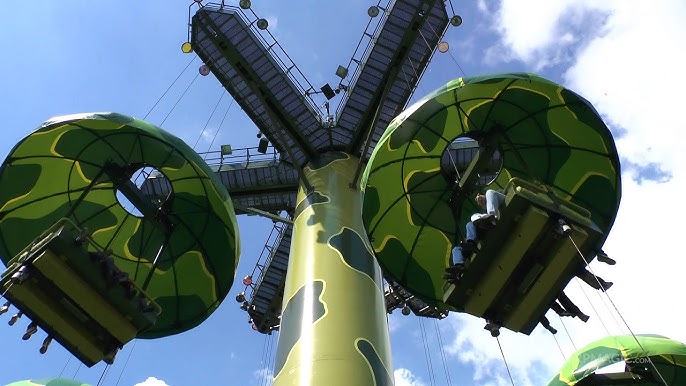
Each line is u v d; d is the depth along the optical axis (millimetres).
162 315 15617
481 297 11203
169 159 14734
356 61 21453
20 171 14328
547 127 13641
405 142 13914
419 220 14906
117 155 14742
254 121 21938
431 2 19828
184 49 20000
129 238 15883
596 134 13367
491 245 10664
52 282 11312
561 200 10875
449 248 15055
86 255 11430
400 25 20281
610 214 13539
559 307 11281
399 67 19281
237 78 21047
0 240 14430
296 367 12625
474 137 14031
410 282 15047
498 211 10539
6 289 11258
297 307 14375
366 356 12773
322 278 14938
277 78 20906
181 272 15852
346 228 16906
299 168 18750
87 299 11477
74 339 11711
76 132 14172
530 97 13164
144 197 15008
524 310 11266
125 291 11781
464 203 14938
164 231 15305
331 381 12055
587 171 13750
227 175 23297
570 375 14953
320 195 18375
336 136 21594
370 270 15680
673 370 15023
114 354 12047
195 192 15250
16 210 14555
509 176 14398
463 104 13242
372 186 14453
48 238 11258
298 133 21406
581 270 10773
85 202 15328
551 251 10617
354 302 14195
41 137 13922
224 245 15492
